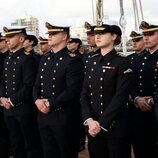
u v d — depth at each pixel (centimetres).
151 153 376
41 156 411
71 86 352
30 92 394
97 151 314
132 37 436
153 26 358
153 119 364
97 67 313
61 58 363
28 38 525
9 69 407
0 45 482
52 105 351
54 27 364
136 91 361
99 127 297
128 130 309
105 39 309
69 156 364
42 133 370
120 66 302
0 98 413
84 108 319
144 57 374
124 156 309
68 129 361
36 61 426
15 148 414
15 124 407
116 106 295
